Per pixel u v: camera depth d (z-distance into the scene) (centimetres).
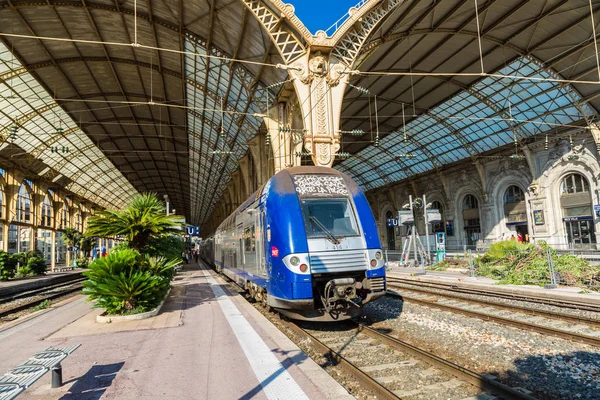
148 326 919
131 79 3155
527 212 3216
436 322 939
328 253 851
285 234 864
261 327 855
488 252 2031
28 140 3662
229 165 4450
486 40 2416
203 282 2091
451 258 2795
